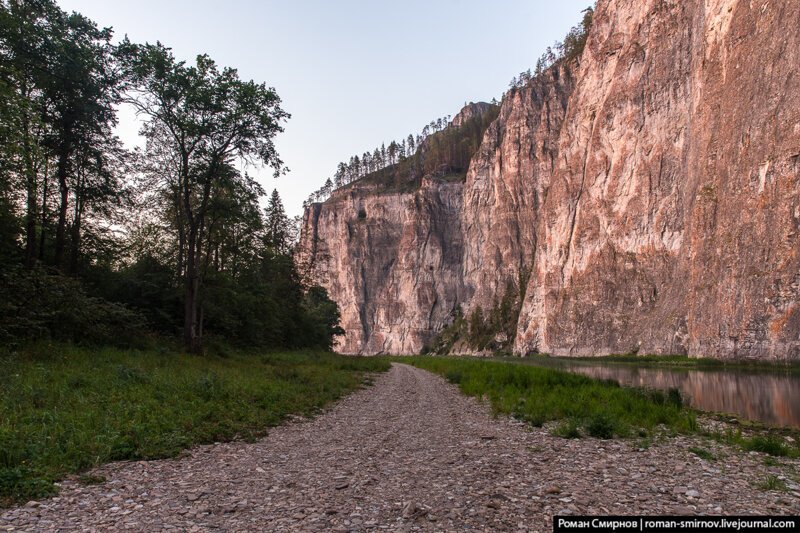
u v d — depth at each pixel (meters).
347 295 199.38
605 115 112.06
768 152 62.22
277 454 9.76
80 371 15.26
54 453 8.17
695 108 85.50
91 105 24.98
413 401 19.73
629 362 71.19
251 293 42.69
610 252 106.19
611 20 120.00
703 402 24.56
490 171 173.75
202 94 26.67
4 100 16.98
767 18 68.19
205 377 16.80
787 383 33.97
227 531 5.61
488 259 164.12
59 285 20.89
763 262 59.72
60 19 23.89
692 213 76.81
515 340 134.38
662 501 7.11
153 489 7.20
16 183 20.78
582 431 13.34
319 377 25.30
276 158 30.09
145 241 34.66
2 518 5.84
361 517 6.16
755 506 7.00
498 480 8.03
